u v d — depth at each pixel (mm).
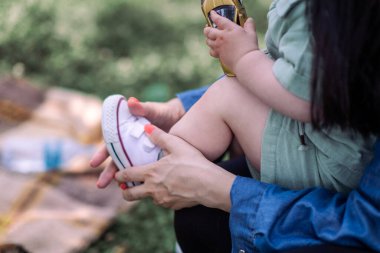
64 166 2787
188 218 1667
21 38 3902
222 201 1533
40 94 3305
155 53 4219
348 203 1379
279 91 1390
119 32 4398
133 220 2598
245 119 1551
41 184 2688
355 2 1245
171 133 1659
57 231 2447
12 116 3189
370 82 1287
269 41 1508
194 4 5406
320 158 1473
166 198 1636
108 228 2561
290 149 1497
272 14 1484
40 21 4055
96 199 2660
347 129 1383
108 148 1708
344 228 1321
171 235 2533
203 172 1557
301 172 1510
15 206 2557
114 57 4219
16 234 2410
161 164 1620
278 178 1541
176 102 1931
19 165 2795
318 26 1271
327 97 1290
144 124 1730
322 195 1438
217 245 1643
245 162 1815
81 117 3186
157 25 4648
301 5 1362
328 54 1262
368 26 1249
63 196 2648
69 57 3912
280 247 1370
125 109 1736
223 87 1595
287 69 1371
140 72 3854
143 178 1661
